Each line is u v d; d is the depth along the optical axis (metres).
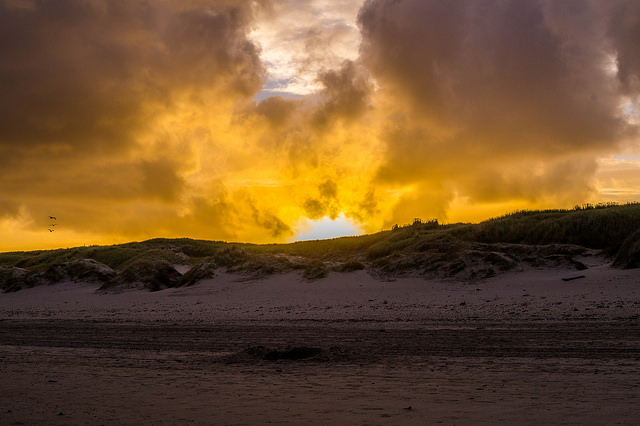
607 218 40.00
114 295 41.47
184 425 7.45
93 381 10.91
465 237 43.44
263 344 16.53
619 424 6.95
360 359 12.99
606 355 12.38
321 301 31.11
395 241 45.81
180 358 14.20
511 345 14.38
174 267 47.69
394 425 7.18
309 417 7.71
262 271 41.34
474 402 8.39
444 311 24.08
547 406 7.99
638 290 25.12
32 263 69.56
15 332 22.19
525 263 34.44
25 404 8.94
